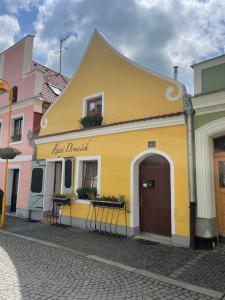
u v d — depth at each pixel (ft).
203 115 23.11
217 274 16.61
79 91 35.83
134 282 15.46
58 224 33.32
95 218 30.12
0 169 46.70
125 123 28.17
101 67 33.53
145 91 28.45
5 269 17.17
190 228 22.34
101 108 33.12
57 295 13.55
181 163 23.98
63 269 17.43
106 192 29.53
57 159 36.09
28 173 40.96
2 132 48.08
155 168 27.40
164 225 26.27
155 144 26.00
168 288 14.69
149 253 21.08
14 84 47.62
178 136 24.49
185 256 20.21
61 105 38.06
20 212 40.91
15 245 23.67
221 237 22.99
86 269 17.51
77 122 35.35
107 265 18.37
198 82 23.73
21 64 47.06
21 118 45.37
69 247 22.91
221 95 21.77
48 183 37.37
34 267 17.70
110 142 30.07
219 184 23.48
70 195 33.14
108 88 32.24
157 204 26.89
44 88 46.75
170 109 26.09
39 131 41.11
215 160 23.80
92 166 33.01
